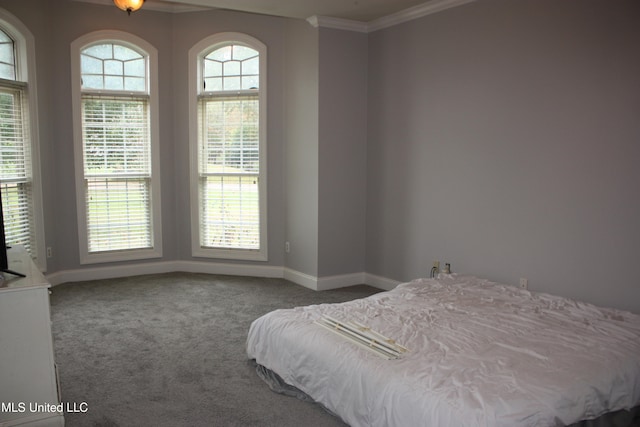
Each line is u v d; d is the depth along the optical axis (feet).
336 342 8.79
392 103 16.38
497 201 13.52
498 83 13.28
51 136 17.07
